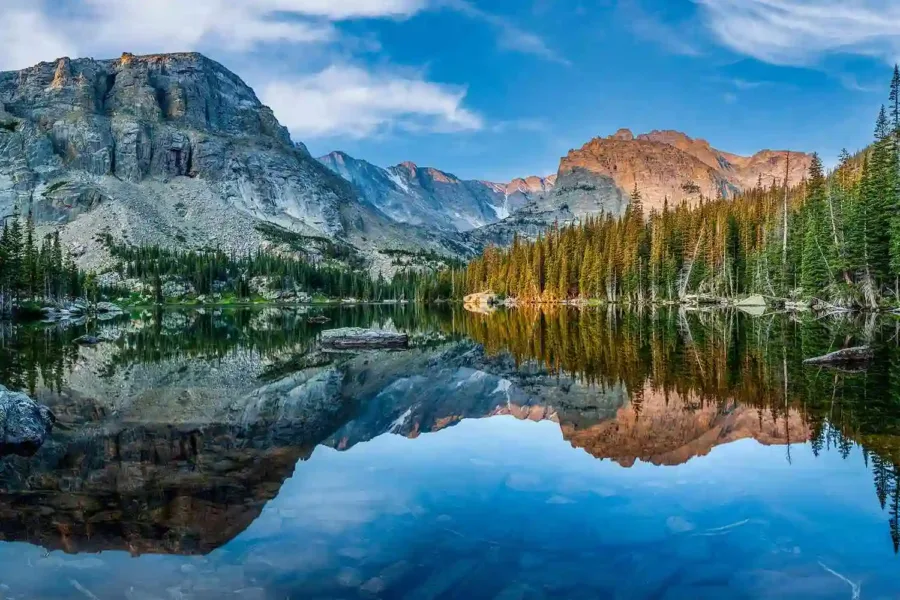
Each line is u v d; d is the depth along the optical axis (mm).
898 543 6812
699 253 87188
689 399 16531
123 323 71812
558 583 5949
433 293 159750
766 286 71562
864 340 29609
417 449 11898
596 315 66375
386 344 39250
